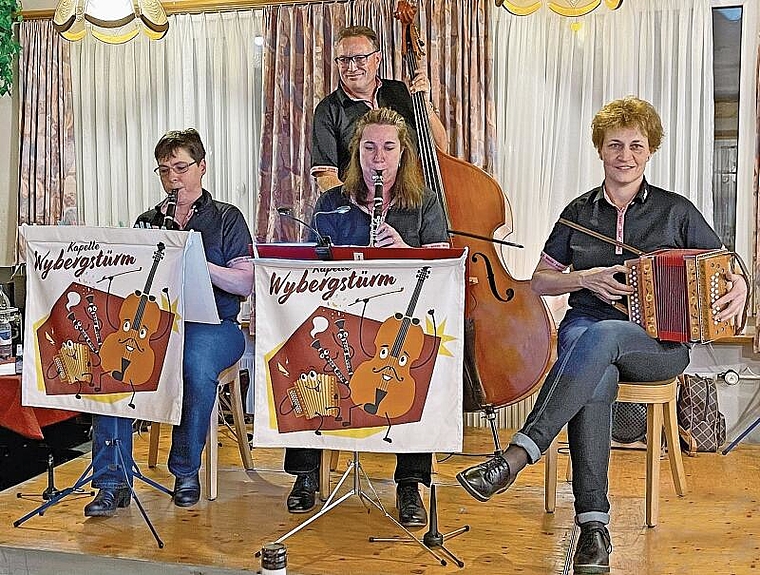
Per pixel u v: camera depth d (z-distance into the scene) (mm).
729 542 3113
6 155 5289
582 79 4570
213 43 4980
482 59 4555
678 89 4441
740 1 4414
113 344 3088
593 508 2908
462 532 3209
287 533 3105
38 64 5113
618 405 4328
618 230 3336
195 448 3469
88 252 3094
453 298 2689
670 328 3064
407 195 3449
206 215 3736
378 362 2727
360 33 4277
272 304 2787
